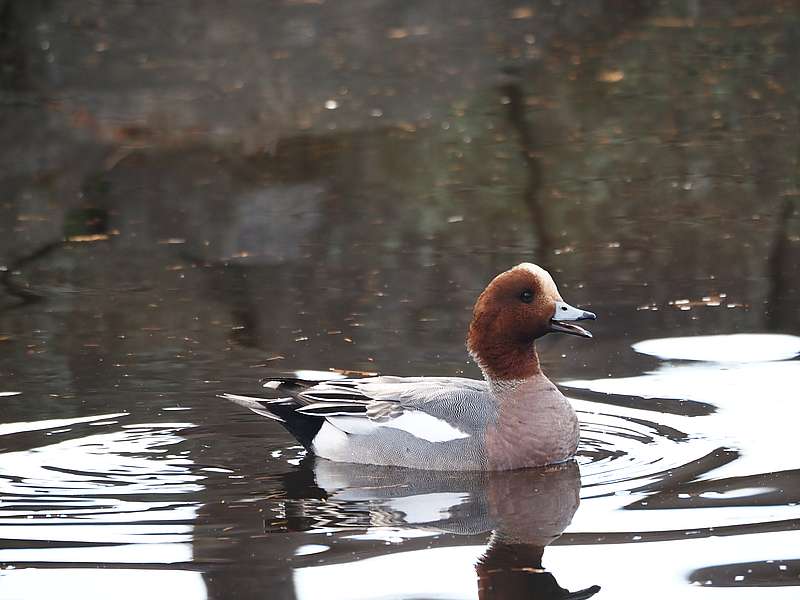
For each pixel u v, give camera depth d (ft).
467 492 32.81
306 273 54.54
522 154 72.18
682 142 73.05
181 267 55.83
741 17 100.17
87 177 70.08
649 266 54.34
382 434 35.32
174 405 39.37
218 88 86.94
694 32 97.04
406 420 35.45
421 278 53.57
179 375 42.22
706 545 28.48
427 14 103.76
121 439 36.42
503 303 35.81
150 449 35.70
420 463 34.91
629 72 88.17
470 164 70.74
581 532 29.60
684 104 80.48
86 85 87.76
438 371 42.34
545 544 28.94
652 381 40.86
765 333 45.39
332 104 83.15
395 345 45.29
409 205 64.39
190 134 77.77
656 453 34.78
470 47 95.91
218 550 28.86
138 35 97.45
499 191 66.13
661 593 26.32
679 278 52.54
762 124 75.77
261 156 73.10
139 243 59.52
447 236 59.57
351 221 62.08
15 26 95.86
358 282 53.21
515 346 35.78
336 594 26.50
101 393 40.42
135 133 77.97
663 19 100.94
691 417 37.50
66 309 50.11
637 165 69.36
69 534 29.78
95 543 29.25
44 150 75.00
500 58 92.73
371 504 31.89
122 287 53.11
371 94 85.10
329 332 46.85
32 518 30.73
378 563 28.04
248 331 47.03
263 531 30.01
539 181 67.51
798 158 69.31
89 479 33.42
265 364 43.24
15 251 58.44
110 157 73.61
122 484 33.01
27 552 28.78
